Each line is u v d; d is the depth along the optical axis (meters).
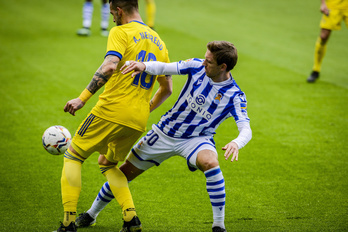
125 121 11.04
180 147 11.41
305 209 13.23
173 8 45.88
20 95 23.39
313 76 27.28
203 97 11.06
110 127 11.05
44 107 21.98
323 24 26.19
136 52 11.01
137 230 11.25
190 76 11.27
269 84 26.67
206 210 13.21
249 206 13.44
